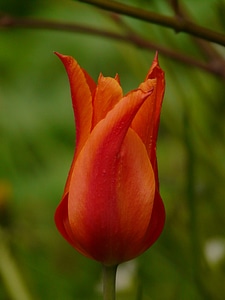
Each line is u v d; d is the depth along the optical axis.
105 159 0.39
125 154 0.39
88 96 0.40
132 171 0.39
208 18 0.66
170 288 0.57
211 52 0.59
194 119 0.61
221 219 0.59
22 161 0.78
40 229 0.72
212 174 0.59
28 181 0.77
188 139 0.54
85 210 0.40
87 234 0.40
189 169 0.54
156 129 0.40
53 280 0.60
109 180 0.39
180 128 0.63
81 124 0.40
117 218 0.40
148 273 0.58
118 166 0.39
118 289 0.61
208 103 0.61
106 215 0.40
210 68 0.58
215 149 0.60
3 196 0.66
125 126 0.39
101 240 0.40
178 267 0.57
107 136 0.39
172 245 0.58
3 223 0.66
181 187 0.62
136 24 0.68
